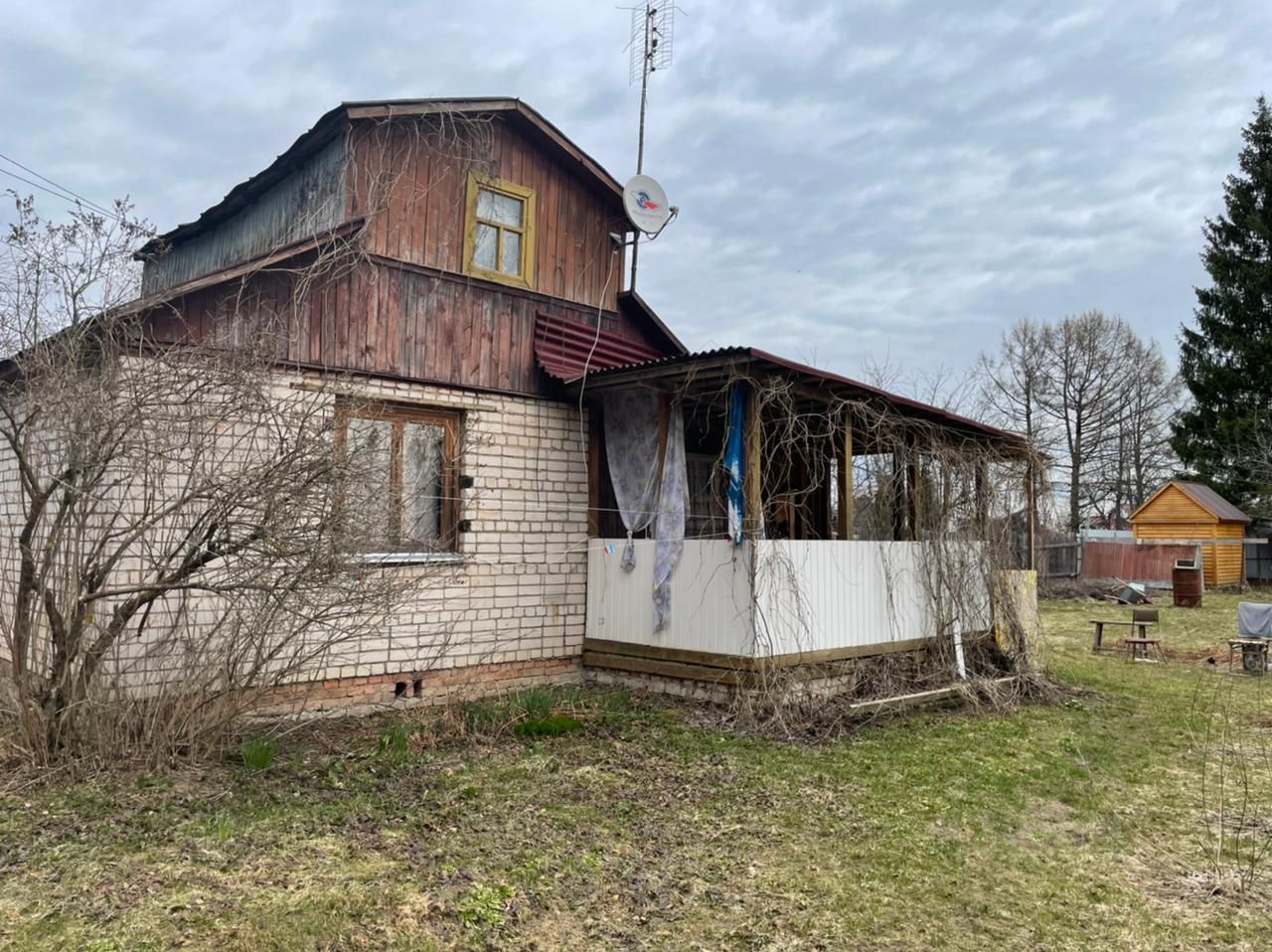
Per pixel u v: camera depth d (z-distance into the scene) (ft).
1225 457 102.94
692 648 28.96
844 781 21.02
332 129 28.22
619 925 13.05
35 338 18.31
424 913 13.00
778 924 13.30
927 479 34.76
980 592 35.63
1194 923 13.80
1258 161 108.58
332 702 25.82
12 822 15.70
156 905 12.73
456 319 29.94
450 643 28.63
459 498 29.66
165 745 19.01
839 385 29.27
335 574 19.13
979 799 20.03
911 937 13.06
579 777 20.44
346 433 20.62
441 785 19.42
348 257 26.27
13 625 20.01
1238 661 43.55
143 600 18.81
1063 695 33.50
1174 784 21.85
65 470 18.15
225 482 17.99
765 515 28.71
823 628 29.35
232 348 19.54
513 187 32.40
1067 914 14.07
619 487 32.40
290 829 16.15
